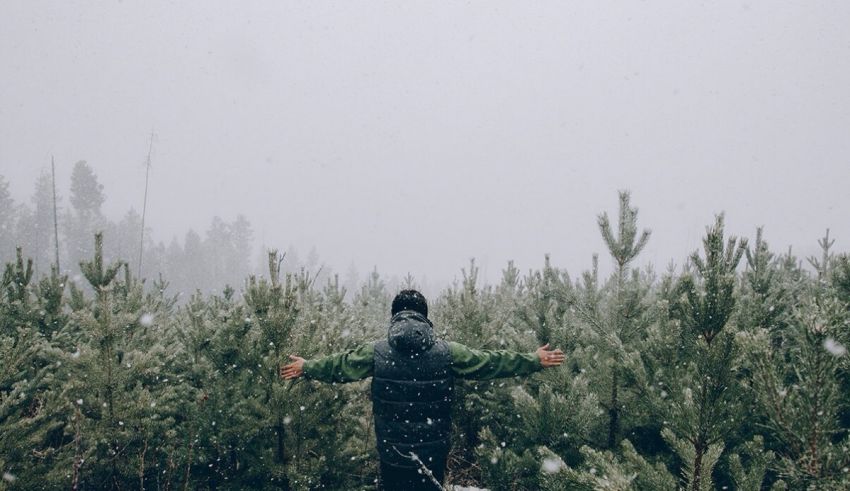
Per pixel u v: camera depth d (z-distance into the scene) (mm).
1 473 3564
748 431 3875
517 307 6449
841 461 1953
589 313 4961
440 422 3062
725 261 2404
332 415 4648
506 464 4230
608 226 4863
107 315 4355
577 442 4305
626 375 4094
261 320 4383
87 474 4195
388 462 3068
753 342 2184
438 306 8578
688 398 2441
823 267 6902
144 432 4422
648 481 2555
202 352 5531
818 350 1999
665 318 3873
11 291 5594
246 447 4590
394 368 3043
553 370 5066
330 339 4852
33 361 5082
